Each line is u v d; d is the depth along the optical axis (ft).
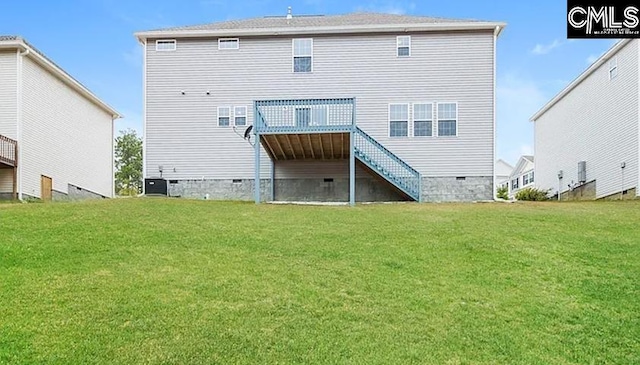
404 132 61.67
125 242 29.30
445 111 61.67
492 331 19.25
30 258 25.48
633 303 22.06
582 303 22.11
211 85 63.46
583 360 17.37
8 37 58.80
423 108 61.82
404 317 20.16
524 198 89.20
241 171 62.59
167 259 26.32
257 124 51.96
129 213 38.58
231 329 18.48
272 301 21.13
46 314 18.98
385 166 60.85
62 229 31.78
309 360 16.65
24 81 59.06
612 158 66.64
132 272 23.97
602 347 18.29
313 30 62.59
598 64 70.03
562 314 20.95
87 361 15.98
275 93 62.90
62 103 68.23
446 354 17.39
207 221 36.65
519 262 27.37
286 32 62.90
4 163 55.21
